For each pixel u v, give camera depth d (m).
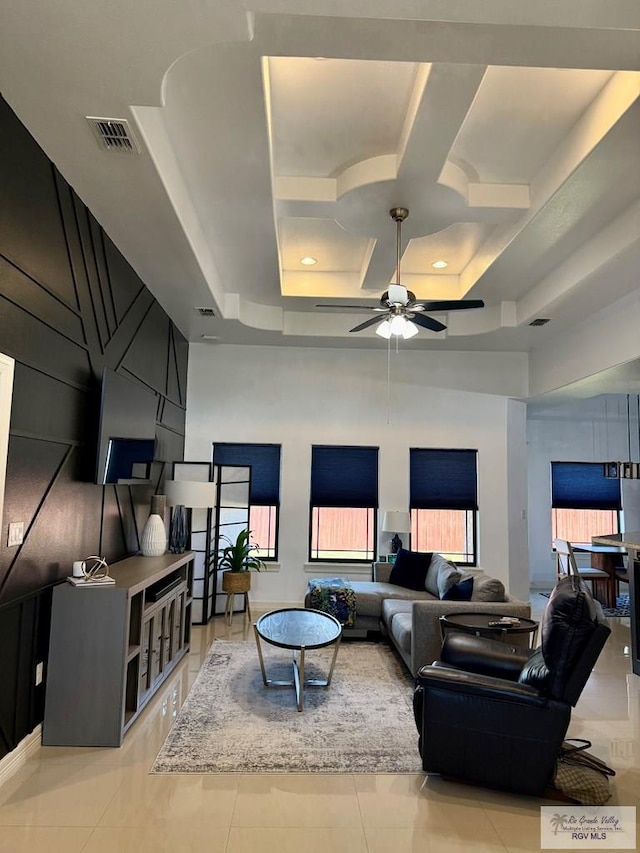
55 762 3.03
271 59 2.88
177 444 6.61
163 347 5.77
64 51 2.31
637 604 4.77
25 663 3.03
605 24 2.13
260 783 2.85
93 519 3.96
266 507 7.07
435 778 2.93
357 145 3.62
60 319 3.33
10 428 2.78
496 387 7.23
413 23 2.27
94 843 2.35
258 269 5.34
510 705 2.75
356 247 5.43
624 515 9.34
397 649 5.00
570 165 3.48
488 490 7.14
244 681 4.30
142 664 3.66
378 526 7.03
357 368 7.21
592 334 5.80
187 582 5.01
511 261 4.95
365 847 2.36
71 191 3.41
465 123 3.39
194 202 4.05
